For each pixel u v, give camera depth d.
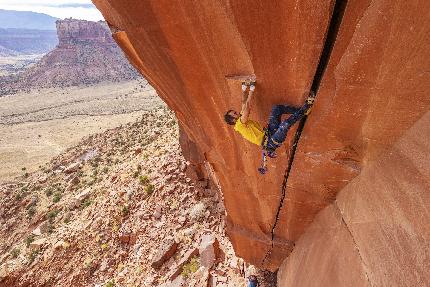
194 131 6.82
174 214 17.55
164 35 4.58
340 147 5.13
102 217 20.56
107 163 40.94
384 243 4.42
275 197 7.38
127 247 17.95
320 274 6.41
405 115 3.99
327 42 3.90
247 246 9.74
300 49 3.97
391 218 4.32
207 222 16.02
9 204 39.59
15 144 100.56
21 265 21.06
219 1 3.86
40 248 22.31
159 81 5.72
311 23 3.65
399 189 4.17
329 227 6.63
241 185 7.60
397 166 4.26
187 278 13.11
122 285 15.48
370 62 3.73
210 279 12.35
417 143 3.86
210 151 7.04
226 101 5.26
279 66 4.29
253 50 4.22
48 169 54.31
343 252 5.66
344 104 4.36
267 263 10.04
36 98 184.12
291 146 5.67
